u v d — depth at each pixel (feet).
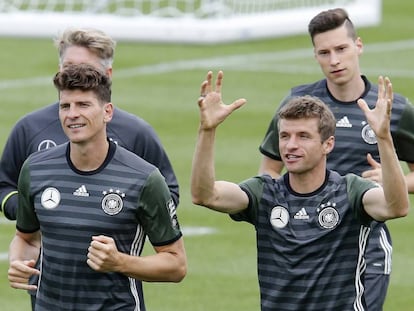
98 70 43.68
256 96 114.73
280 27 145.18
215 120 44.27
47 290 44.80
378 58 134.62
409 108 54.34
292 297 45.65
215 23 141.28
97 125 43.47
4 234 77.10
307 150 44.98
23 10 145.89
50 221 44.19
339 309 45.44
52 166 44.52
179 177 88.58
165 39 140.46
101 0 145.07
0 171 50.62
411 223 79.82
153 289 68.08
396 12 163.43
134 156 44.45
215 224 79.56
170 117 106.22
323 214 45.37
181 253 44.80
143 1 150.20
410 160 55.31
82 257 43.91
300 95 55.26
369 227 46.09
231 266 71.67
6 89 117.19
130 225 44.01
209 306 65.31
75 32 47.93
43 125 50.14
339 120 54.24
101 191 43.88
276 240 45.88
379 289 53.11
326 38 54.03
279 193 46.03
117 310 44.19
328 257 45.32
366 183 45.39
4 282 68.85
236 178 88.63
